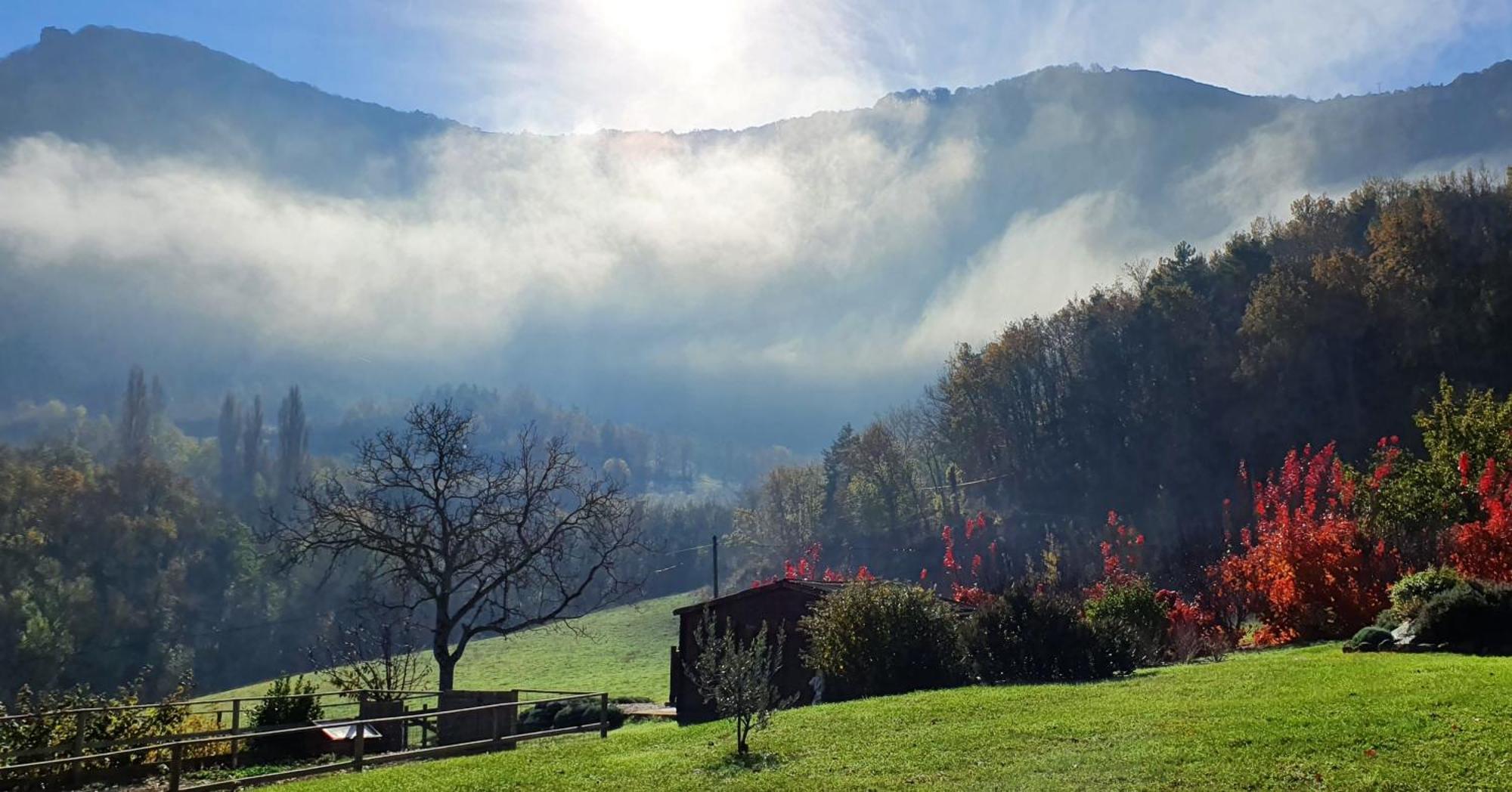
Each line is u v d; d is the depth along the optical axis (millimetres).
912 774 13477
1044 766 13156
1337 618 33250
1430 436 42938
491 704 26234
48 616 66125
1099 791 11859
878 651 23594
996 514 95500
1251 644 36344
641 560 109812
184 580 79875
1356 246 95000
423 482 35781
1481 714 13531
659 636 85875
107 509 78000
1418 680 16688
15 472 73375
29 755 18859
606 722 24016
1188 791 11570
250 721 25188
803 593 31359
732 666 16172
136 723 21750
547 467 37781
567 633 90500
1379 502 37656
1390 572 33062
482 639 90062
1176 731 14359
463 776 16234
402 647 42375
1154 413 90375
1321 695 16016
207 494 108438
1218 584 44031
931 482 110000
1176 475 85125
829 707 20156
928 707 18516
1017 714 16969
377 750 23922
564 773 15891
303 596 78438
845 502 106625
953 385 107875
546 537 37000
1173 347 90688
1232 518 73938
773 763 15023
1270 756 12555
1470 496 36188
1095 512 89875
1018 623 23875
